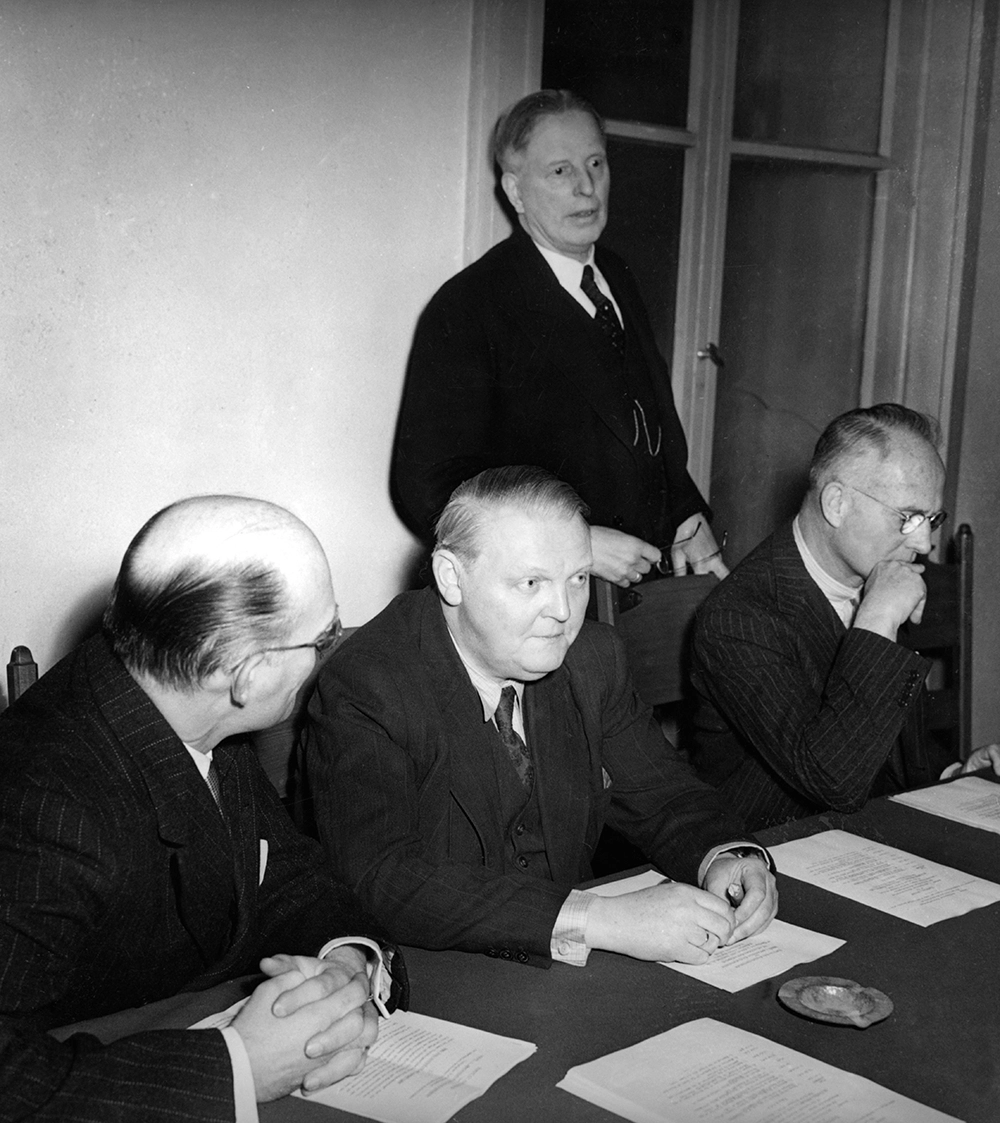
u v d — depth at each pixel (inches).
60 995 53.6
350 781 69.2
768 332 155.8
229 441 113.8
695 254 145.4
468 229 124.4
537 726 74.9
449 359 112.8
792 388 159.9
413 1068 51.6
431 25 118.4
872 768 83.2
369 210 118.2
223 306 111.3
